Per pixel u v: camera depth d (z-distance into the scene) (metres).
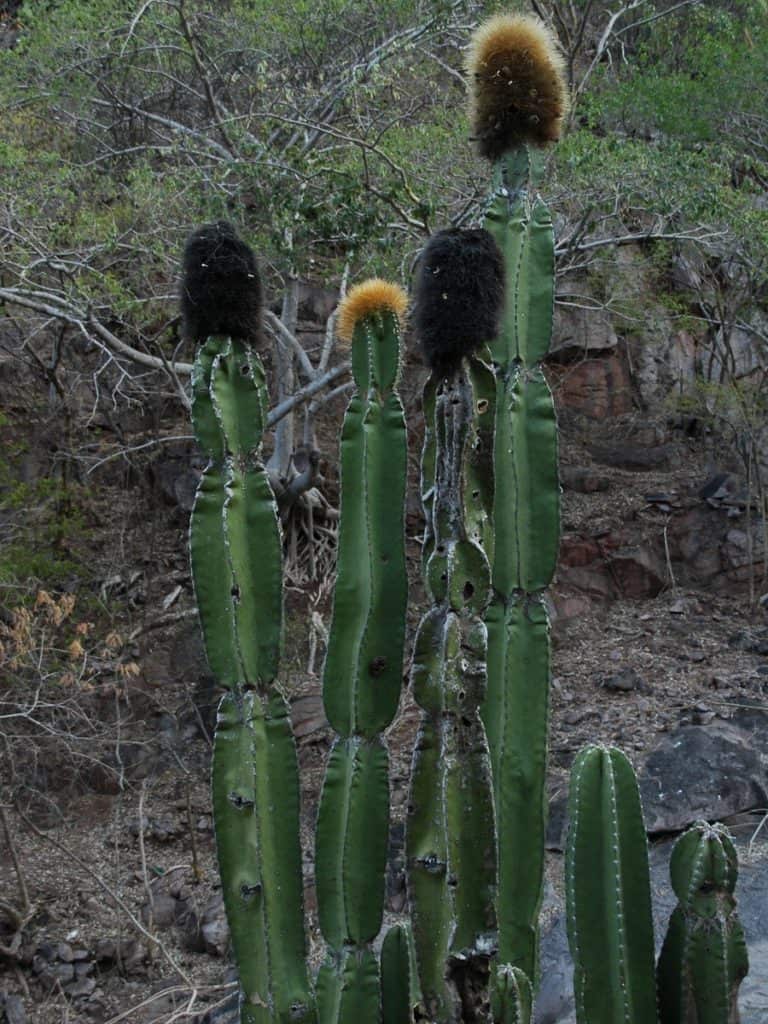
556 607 10.00
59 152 10.77
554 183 9.05
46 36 10.84
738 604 10.07
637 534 10.50
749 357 11.94
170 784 8.49
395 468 2.79
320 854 2.85
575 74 11.50
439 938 2.62
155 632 9.51
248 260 2.91
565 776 7.51
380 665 2.80
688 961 3.04
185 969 6.86
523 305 3.01
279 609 2.88
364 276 9.73
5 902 7.08
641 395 12.03
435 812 2.63
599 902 2.98
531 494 2.96
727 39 12.37
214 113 9.83
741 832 6.80
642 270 11.39
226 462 2.85
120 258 9.62
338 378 10.54
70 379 11.09
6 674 8.05
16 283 10.06
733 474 11.06
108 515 10.77
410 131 9.89
